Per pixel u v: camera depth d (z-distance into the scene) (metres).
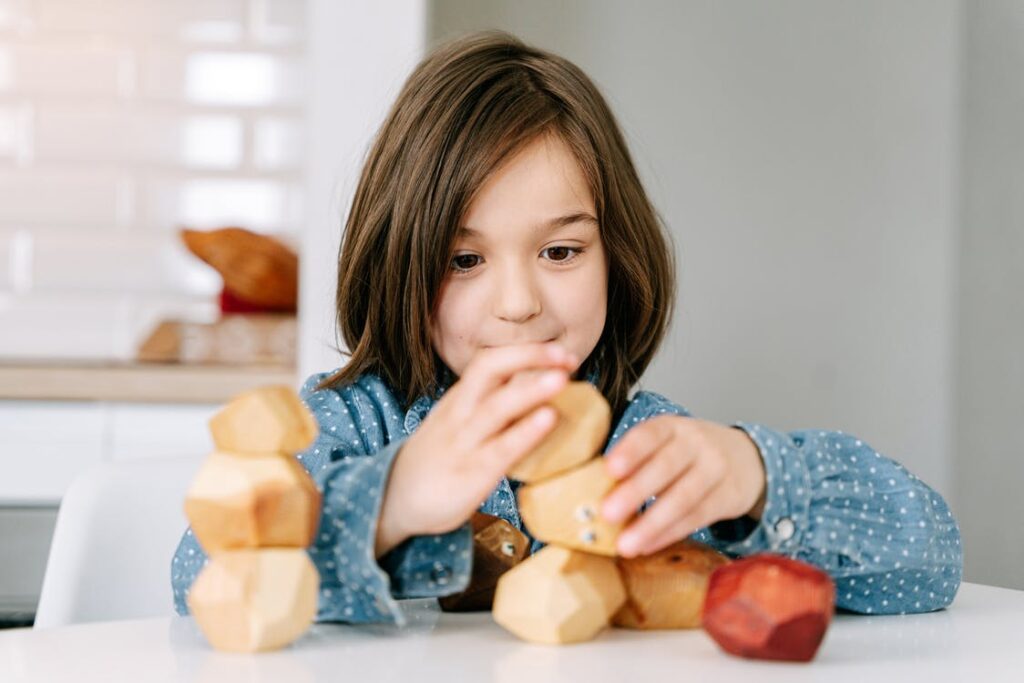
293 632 0.55
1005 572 2.10
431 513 0.62
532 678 0.50
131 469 1.05
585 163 0.97
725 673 0.51
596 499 0.57
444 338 0.96
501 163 0.92
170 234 2.17
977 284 2.21
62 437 1.66
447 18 2.12
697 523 0.63
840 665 0.53
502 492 1.02
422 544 0.65
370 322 1.04
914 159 2.29
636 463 0.58
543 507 0.57
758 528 0.68
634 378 1.12
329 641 0.58
